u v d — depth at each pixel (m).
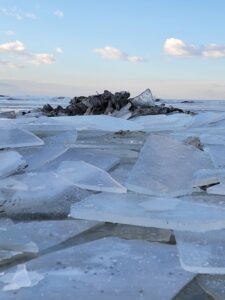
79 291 3.49
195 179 6.46
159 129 14.12
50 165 7.48
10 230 4.75
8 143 8.66
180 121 15.05
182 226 4.71
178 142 8.46
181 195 6.10
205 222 4.71
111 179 6.42
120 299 3.38
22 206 5.63
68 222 5.01
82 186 6.23
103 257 4.13
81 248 4.33
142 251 4.27
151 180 6.41
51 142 9.26
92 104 18.88
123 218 4.94
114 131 13.45
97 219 5.04
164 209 5.20
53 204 5.69
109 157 8.10
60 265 3.96
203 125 14.62
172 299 3.40
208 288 3.58
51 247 4.41
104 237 4.65
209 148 8.70
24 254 4.23
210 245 4.30
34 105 43.66
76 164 7.14
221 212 5.10
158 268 3.90
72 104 20.03
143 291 3.50
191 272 3.83
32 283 3.61
